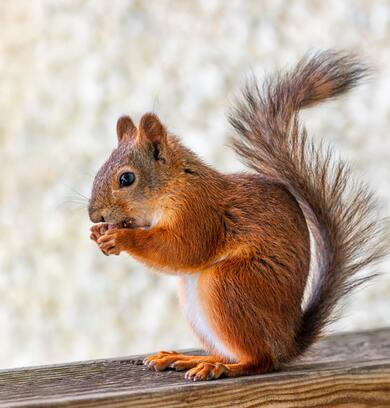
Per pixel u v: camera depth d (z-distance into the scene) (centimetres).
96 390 499
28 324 1448
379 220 624
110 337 1416
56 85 1669
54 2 1745
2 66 1709
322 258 618
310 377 531
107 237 580
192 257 589
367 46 1574
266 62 1573
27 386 517
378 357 646
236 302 562
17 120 1652
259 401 514
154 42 1661
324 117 1520
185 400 488
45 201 1558
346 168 633
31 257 1512
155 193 602
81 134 1608
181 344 1385
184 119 1545
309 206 618
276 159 612
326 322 605
